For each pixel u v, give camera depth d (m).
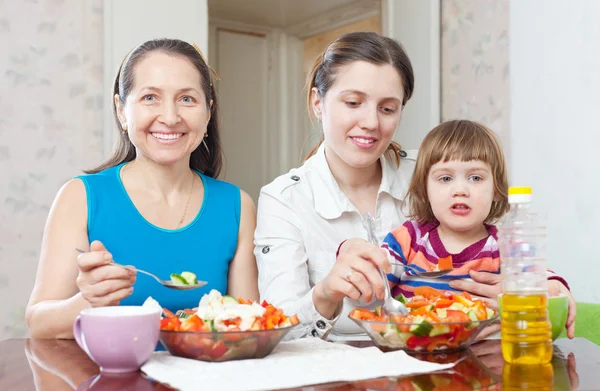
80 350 1.17
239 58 4.82
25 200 2.94
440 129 1.61
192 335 0.97
